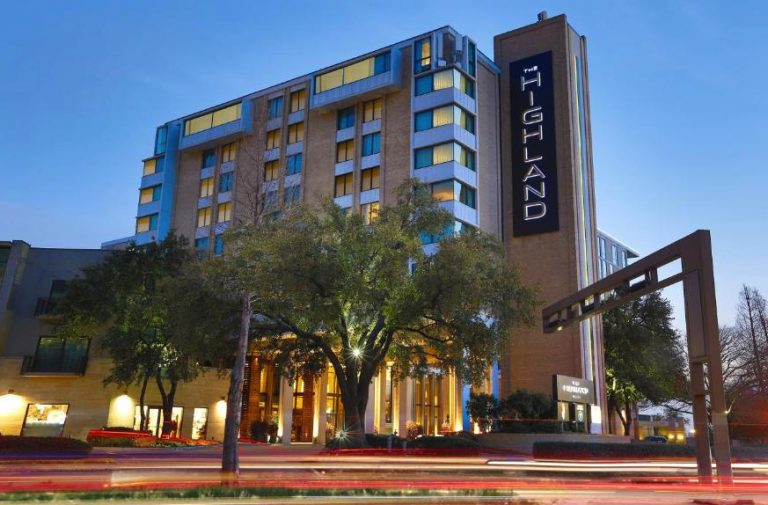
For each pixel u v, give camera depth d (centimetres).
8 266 4259
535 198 5034
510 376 4819
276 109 5991
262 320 3347
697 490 1658
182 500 1313
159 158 6581
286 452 3167
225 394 4531
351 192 5312
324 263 2622
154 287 3822
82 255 4388
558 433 3497
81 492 1332
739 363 5434
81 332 3919
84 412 3959
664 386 5378
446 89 4997
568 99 5122
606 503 1479
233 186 5969
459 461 2727
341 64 5553
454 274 2667
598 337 4928
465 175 4891
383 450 3052
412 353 3306
